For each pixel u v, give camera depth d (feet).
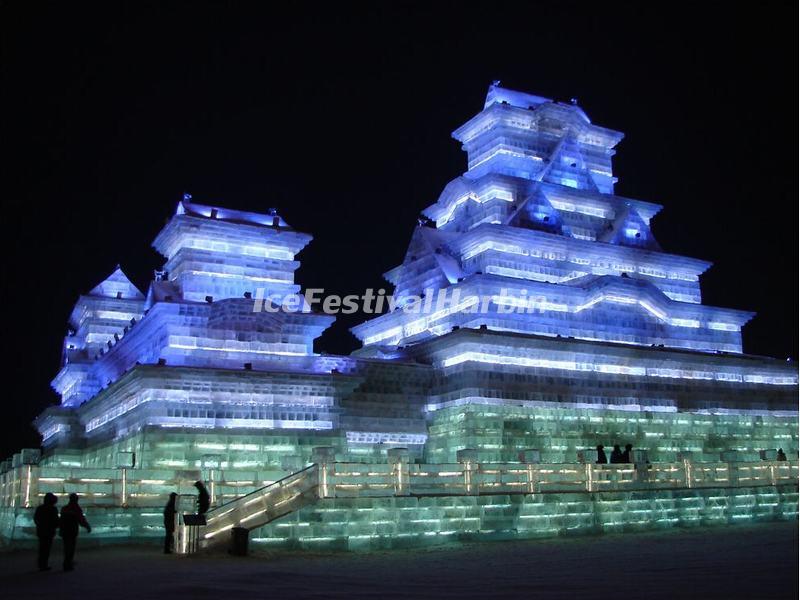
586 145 208.03
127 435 143.74
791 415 189.06
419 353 167.43
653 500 117.70
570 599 50.88
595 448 158.61
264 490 95.30
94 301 207.92
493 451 145.28
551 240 177.88
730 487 127.95
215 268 156.66
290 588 59.26
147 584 63.00
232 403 138.51
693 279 199.82
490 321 162.61
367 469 101.91
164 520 94.07
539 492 109.91
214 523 90.84
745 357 184.55
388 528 97.45
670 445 167.94
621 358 169.27
